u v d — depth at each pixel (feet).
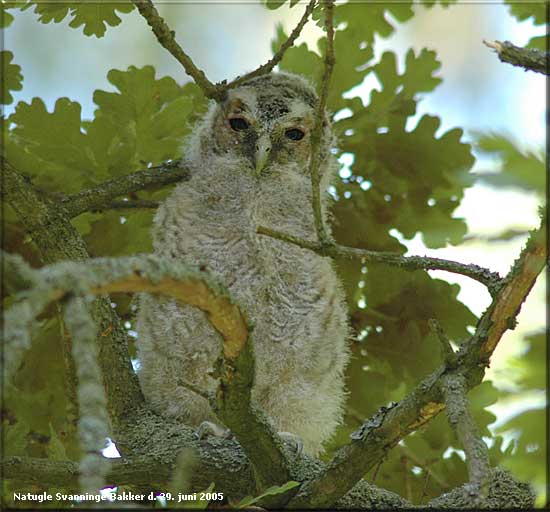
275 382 28.37
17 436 23.99
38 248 26.14
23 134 28.45
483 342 20.03
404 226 31.81
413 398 20.40
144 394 28.09
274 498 21.89
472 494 16.22
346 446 21.34
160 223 29.73
